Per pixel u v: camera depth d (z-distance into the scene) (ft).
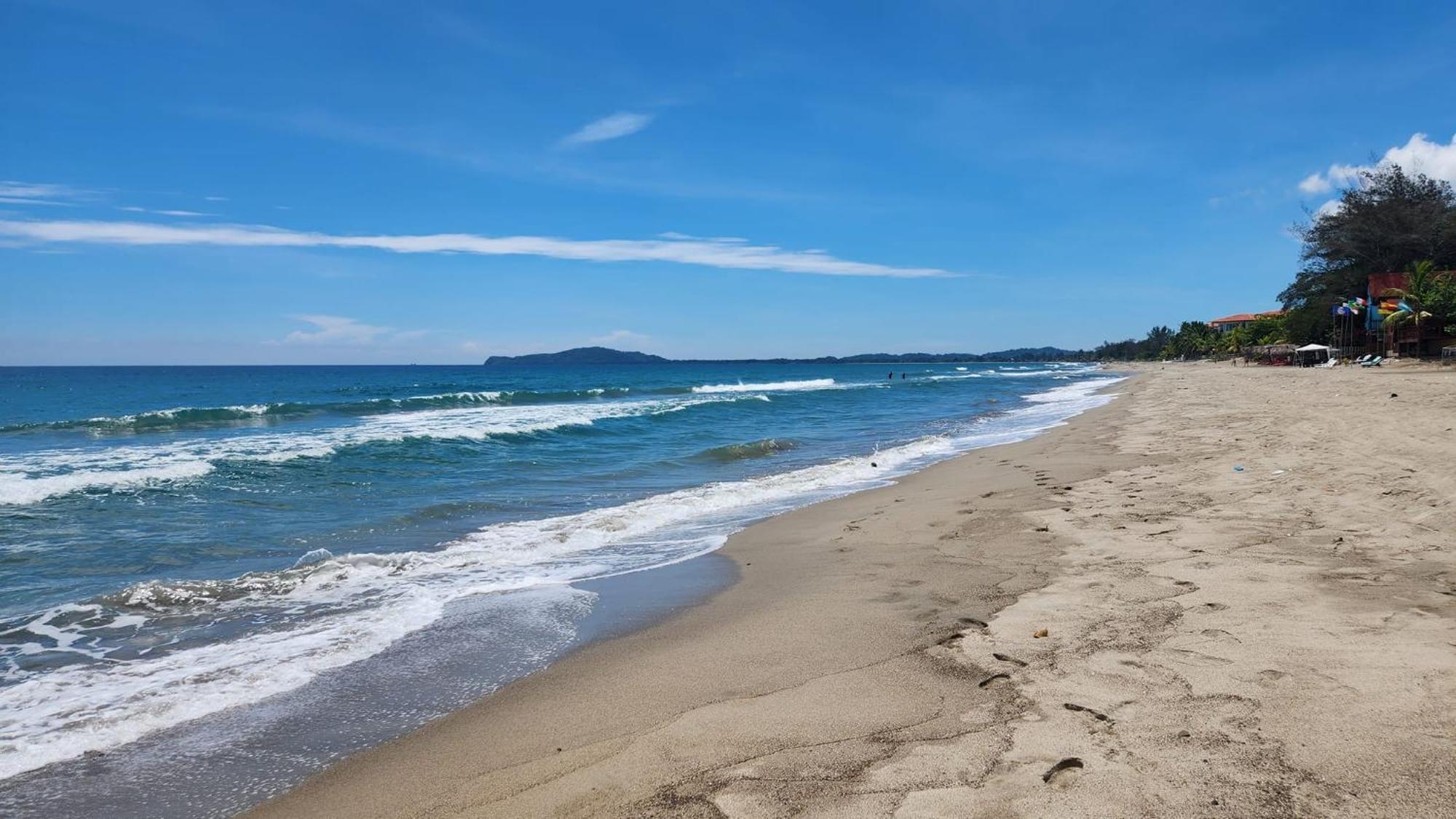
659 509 33.81
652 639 17.10
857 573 21.68
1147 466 37.78
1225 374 164.25
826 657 14.94
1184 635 14.26
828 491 38.14
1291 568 18.12
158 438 63.05
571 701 13.73
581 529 29.71
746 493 37.93
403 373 453.99
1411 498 24.18
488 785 10.82
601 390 157.58
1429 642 12.94
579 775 10.87
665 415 89.30
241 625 18.92
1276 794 8.89
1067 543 22.86
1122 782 9.41
